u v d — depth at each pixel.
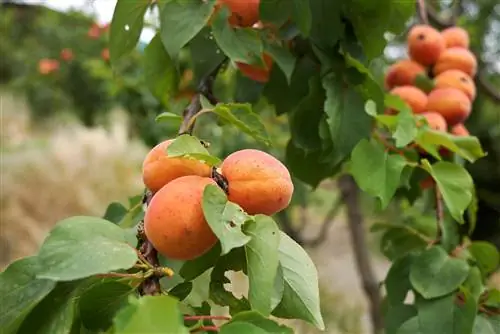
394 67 0.84
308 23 0.64
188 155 0.42
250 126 0.57
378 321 1.36
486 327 0.63
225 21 0.61
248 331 0.36
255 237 0.40
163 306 0.32
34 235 2.48
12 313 0.42
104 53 1.47
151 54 0.72
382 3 0.67
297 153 0.77
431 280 0.65
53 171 2.64
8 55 3.44
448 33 0.86
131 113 1.71
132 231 0.56
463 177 0.67
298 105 0.71
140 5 0.68
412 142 0.73
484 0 1.60
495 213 1.84
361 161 0.66
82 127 3.24
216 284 0.48
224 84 1.10
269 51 0.66
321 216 3.10
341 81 0.69
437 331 0.62
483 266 0.74
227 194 0.43
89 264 0.38
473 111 1.51
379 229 0.83
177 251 0.40
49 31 2.87
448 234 0.74
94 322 0.42
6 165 2.63
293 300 0.43
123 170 2.77
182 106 1.11
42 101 3.49
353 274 2.82
